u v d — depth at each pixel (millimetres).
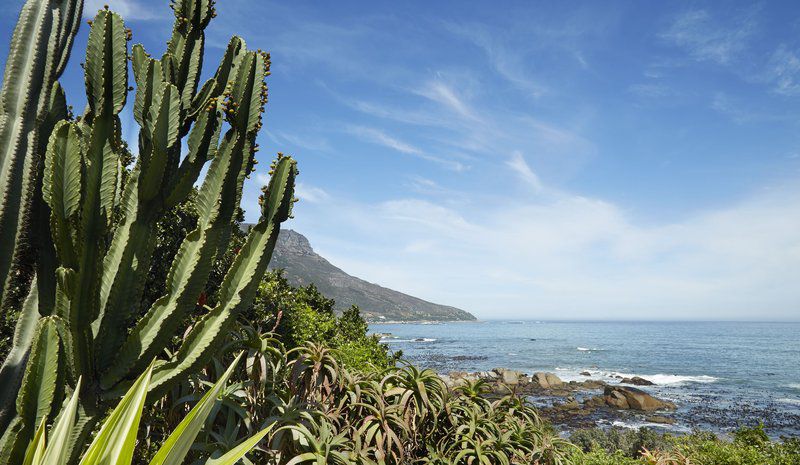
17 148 1983
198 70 2492
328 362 2732
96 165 1874
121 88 1978
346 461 2213
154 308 2014
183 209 5527
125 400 1639
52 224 1747
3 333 3430
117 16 2025
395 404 2793
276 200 2229
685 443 8570
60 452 1531
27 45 2104
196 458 2197
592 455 6051
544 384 37406
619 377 45500
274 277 5969
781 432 23797
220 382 1757
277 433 2250
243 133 2213
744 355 70375
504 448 2906
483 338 115312
